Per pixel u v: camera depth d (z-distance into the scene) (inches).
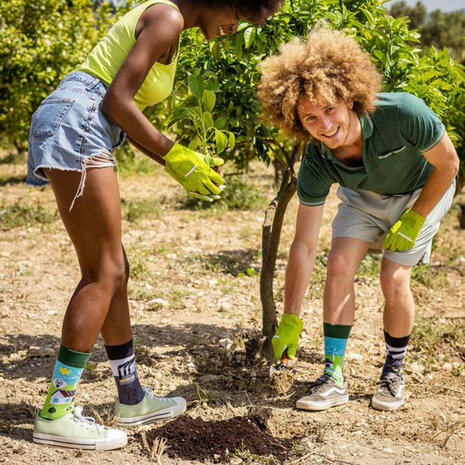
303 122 111.4
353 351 167.2
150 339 171.5
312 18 133.9
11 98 422.3
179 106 140.1
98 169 103.0
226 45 131.9
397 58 138.2
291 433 119.3
